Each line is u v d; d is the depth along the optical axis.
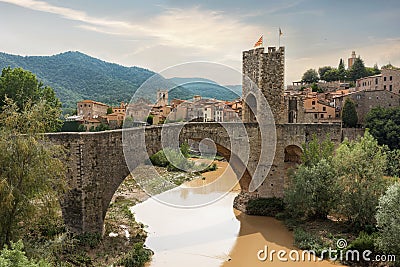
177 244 29.78
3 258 13.59
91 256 25.59
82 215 27.47
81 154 27.12
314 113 82.25
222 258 27.12
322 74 158.00
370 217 29.22
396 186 25.30
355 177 31.42
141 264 25.61
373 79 101.06
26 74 58.53
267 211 37.12
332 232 30.36
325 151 35.22
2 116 21.34
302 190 33.12
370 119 76.06
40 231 25.39
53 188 22.98
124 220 35.53
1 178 19.48
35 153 20.83
